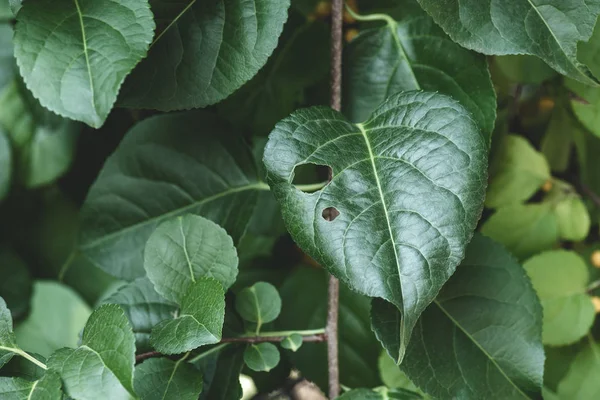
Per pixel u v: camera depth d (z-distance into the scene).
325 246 0.56
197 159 0.66
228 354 0.62
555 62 0.58
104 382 0.54
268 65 0.68
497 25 0.59
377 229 0.56
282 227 0.73
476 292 0.63
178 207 0.66
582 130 0.73
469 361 0.62
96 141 0.76
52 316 0.79
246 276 0.75
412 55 0.63
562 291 0.70
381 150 0.58
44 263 0.79
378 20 0.68
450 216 0.56
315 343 0.69
